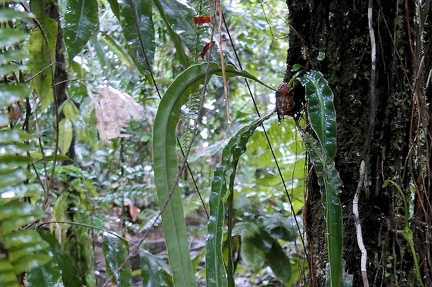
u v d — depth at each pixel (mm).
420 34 741
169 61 2271
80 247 1417
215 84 2119
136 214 2719
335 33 778
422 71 764
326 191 626
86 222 1438
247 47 2170
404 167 770
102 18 2203
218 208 667
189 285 640
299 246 1530
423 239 783
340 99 777
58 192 1447
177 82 702
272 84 2135
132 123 2369
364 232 755
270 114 789
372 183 758
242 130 755
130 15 831
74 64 1339
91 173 2107
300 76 799
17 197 574
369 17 724
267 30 2178
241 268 1593
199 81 724
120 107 1254
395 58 756
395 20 757
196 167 2340
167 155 683
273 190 1520
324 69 789
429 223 778
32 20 807
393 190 760
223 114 2246
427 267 772
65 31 811
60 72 1316
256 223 1379
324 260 793
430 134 799
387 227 751
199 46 844
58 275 789
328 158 648
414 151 778
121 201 2268
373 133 761
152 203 2844
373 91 719
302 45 813
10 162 569
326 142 656
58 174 1416
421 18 743
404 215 768
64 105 1363
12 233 569
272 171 1869
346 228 770
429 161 799
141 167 2320
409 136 763
